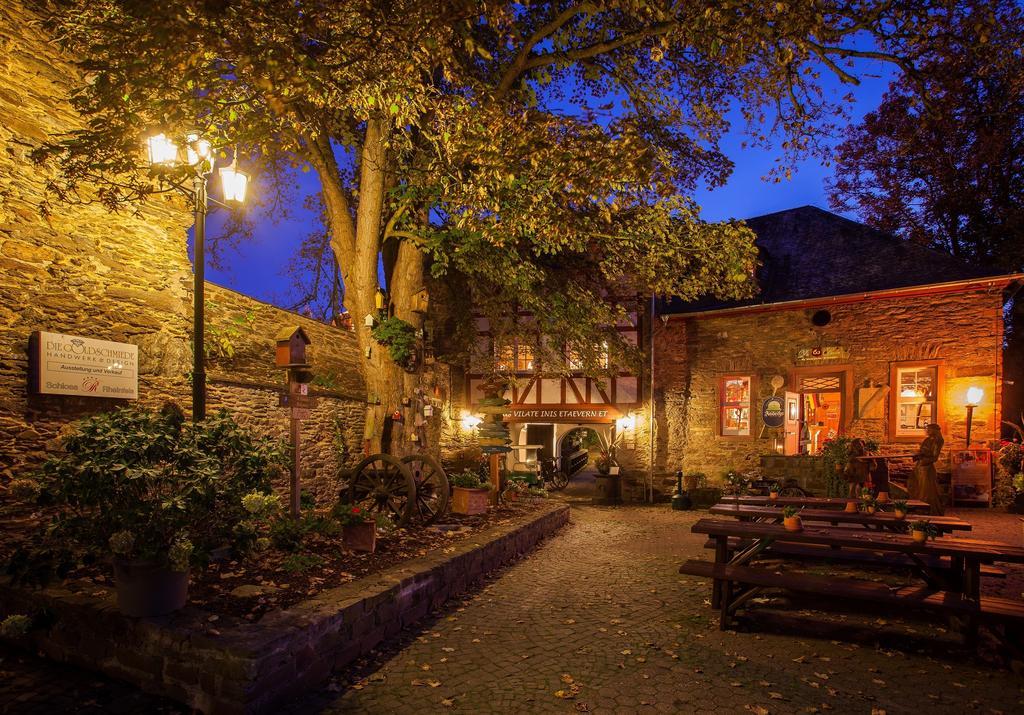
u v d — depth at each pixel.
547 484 17.97
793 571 6.99
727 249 9.85
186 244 8.30
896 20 7.11
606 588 6.15
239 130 5.14
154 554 3.68
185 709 3.46
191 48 3.72
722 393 14.59
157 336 7.80
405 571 5.16
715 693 3.67
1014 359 16.88
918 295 12.38
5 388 6.13
